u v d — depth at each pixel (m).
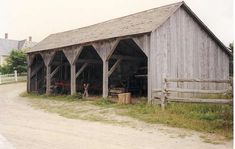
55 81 24.36
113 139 8.04
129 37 15.59
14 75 39.44
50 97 20.94
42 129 9.37
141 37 15.06
